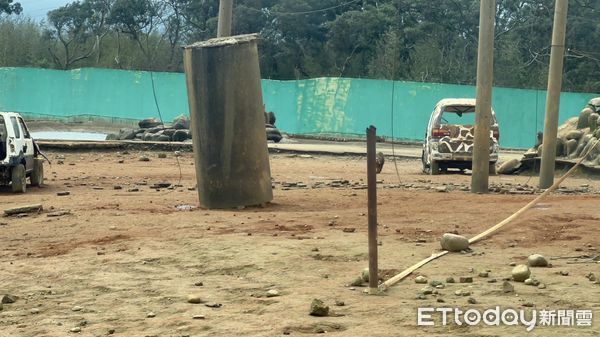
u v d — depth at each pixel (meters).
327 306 8.20
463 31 79.06
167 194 20.03
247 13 81.88
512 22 79.94
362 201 18.08
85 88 58.84
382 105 54.88
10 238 13.55
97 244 12.76
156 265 11.07
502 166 31.53
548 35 76.62
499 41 75.19
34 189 22.27
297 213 15.84
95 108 58.66
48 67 85.12
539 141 31.23
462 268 10.28
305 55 82.69
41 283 10.26
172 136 43.00
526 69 74.88
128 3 85.38
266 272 10.37
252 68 17.11
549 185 22.73
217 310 8.57
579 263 10.55
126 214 15.86
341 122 55.50
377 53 77.44
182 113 57.34
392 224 14.12
